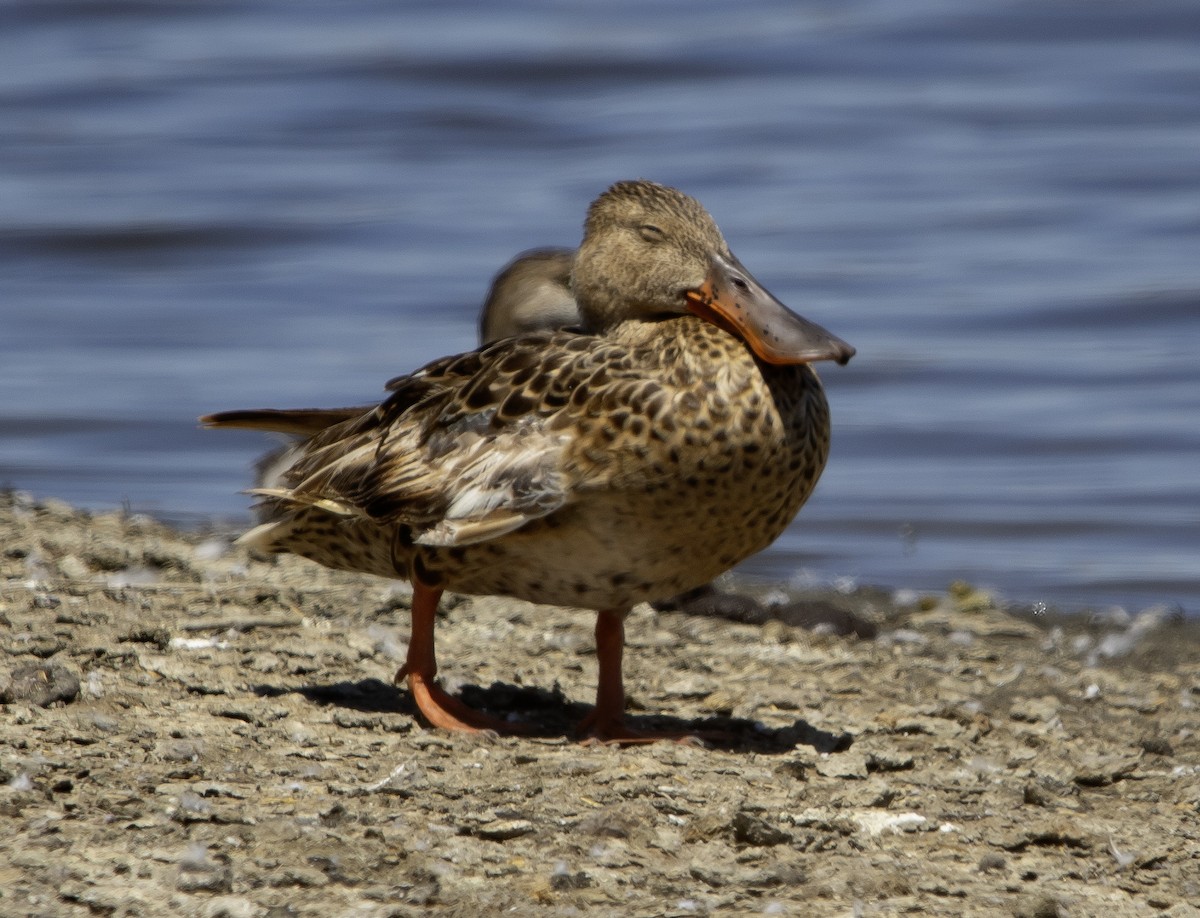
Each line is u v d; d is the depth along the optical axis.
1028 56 43.53
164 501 19.20
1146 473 21.03
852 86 41.59
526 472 8.91
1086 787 9.59
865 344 26.16
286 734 9.20
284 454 10.62
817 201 33.12
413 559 9.45
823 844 8.12
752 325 9.13
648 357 9.09
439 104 40.38
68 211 31.98
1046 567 17.67
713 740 9.78
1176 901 7.80
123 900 7.03
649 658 11.64
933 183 34.09
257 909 7.00
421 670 9.62
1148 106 39.34
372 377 23.95
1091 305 27.33
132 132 38.06
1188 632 14.77
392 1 49.62
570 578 9.19
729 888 7.57
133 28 47.22
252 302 27.89
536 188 34.12
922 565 17.70
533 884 7.45
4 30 46.97
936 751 9.92
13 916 6.87
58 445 21.42
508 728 9.67
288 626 11.40
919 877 7.81
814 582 16.78
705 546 9.10
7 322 26.78
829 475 21.03
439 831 7.93
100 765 8.47
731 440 8.87
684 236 9.52
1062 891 7.84
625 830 8.05
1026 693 11.54
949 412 23.42
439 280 28.80
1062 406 23.58
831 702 10.86
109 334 26.16
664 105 40.38
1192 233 30.88
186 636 10.95
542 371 9.23
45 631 10.59
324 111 39.59
